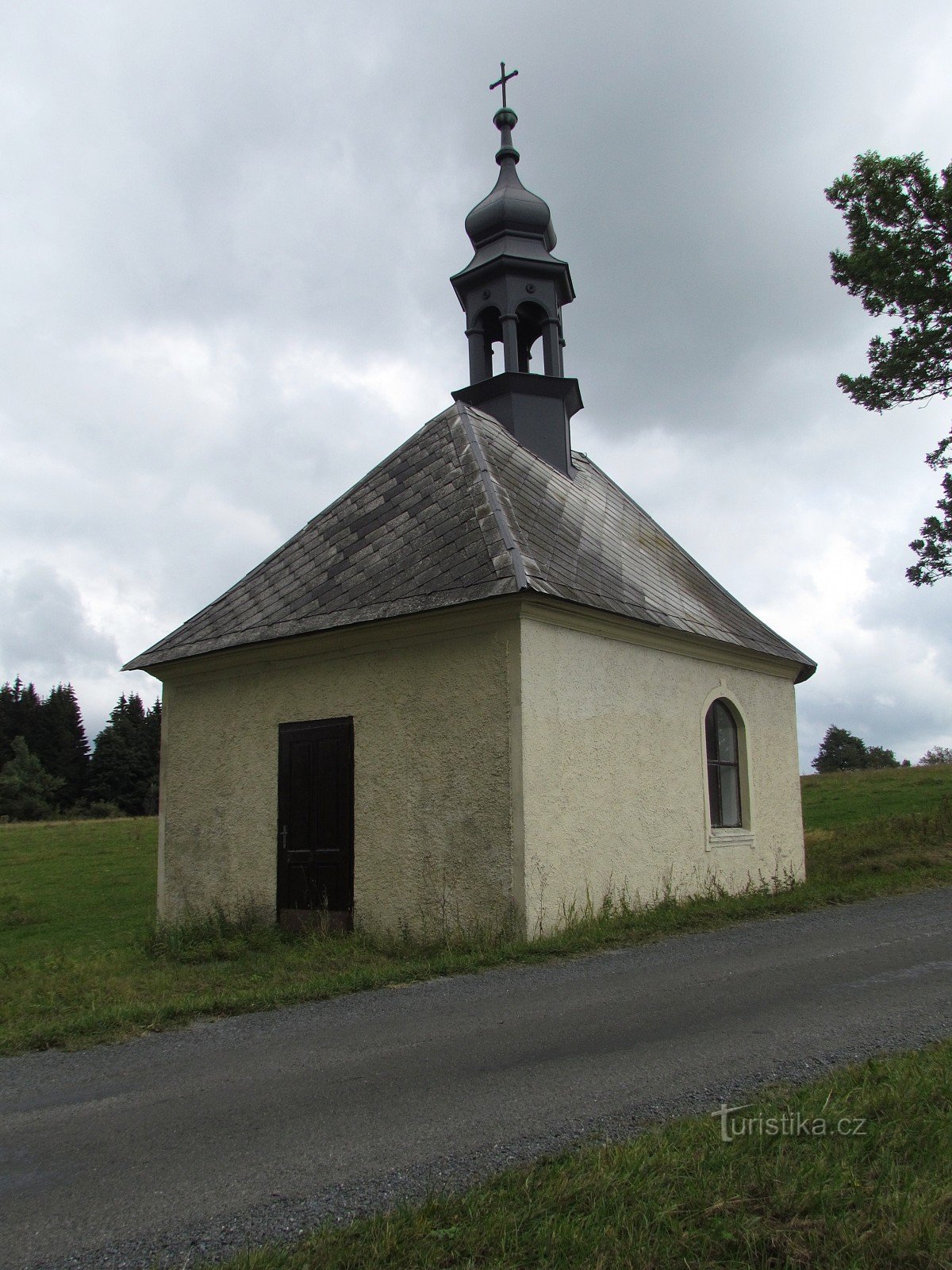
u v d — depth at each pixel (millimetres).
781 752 13945
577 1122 3943
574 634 10055
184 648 12125
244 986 7266
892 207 16906
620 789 10398
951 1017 5355
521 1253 2879
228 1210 3301
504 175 15984
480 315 15164
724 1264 2803
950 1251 2814
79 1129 4188
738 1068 4562
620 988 6402
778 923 8906
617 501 15164
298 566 12266
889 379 17281
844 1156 3453
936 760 57906
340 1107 4277
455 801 9484
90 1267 2965
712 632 12305
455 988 6695
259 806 11266
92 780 82438
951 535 17625
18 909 15242
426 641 9969
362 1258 2885
